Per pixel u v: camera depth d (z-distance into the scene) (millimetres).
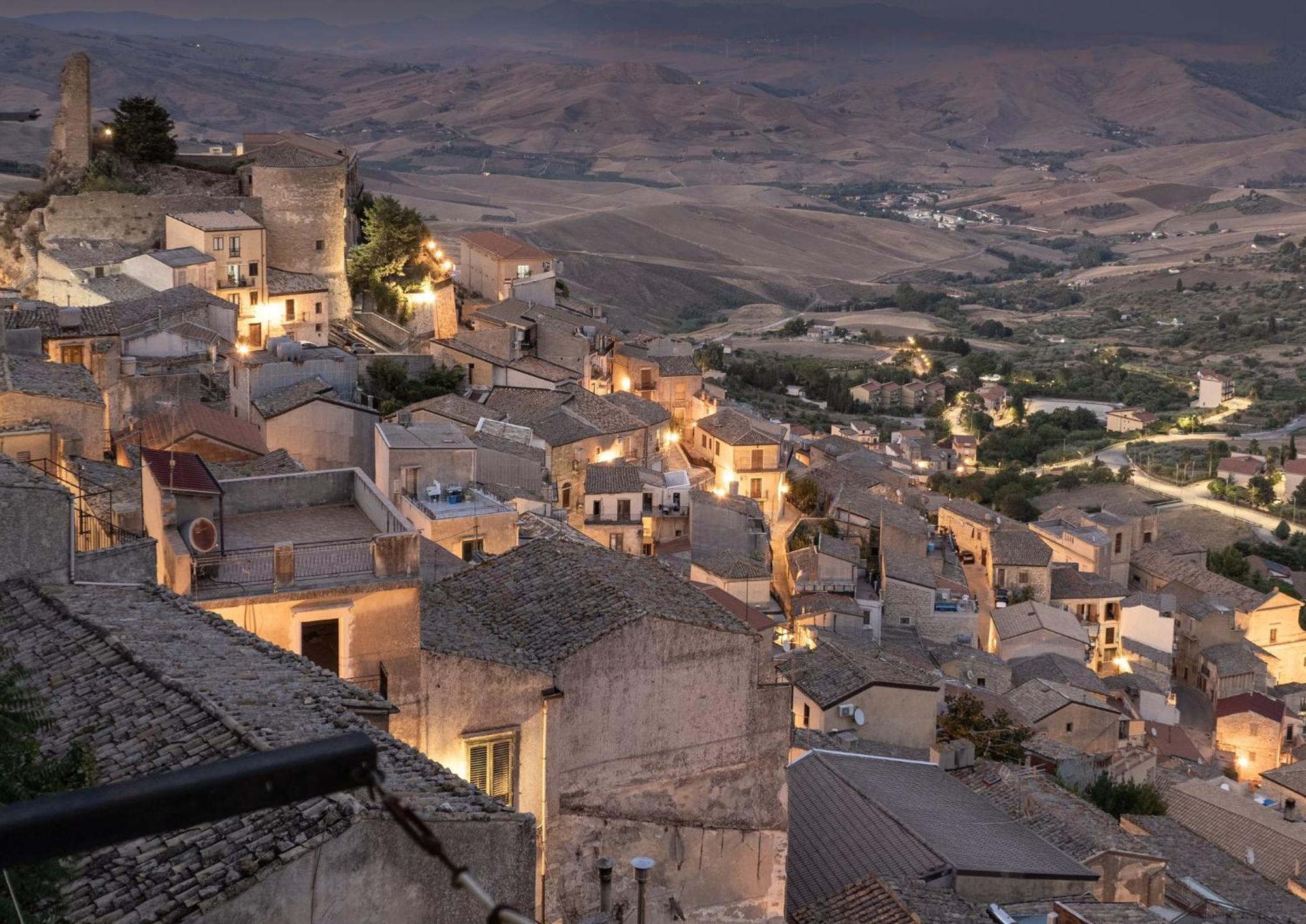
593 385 135500
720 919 33938
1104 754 85250
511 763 30938
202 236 116250
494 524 56719
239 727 21328
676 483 111250
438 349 123688
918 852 43656
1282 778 92938
